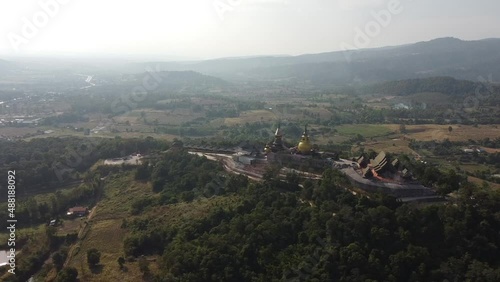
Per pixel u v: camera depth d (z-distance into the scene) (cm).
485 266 12538
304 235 14012
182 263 13462
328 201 15212
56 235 18112
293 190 17800
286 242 14175
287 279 12394
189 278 12812
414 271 12462
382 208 14025
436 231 13875
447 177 16725
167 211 18362
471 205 14738
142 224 17438
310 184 16950
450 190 16212
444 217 14250
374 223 13800
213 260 13250
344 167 18950
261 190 17400
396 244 13300
